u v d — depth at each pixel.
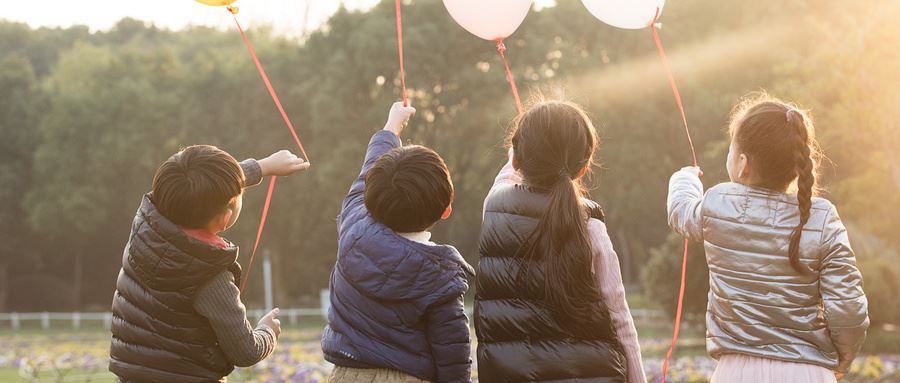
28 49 53.75
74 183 39.44
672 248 18.89
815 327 2.56
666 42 28.98
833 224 2.55
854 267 2.54
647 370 9.61
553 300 2.46
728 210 2.63
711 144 20.81
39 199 40.44
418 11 33.00
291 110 35.34
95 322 33.88
